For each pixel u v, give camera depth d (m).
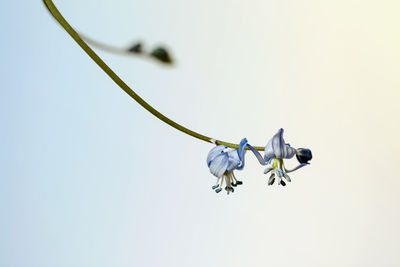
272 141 0.33
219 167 0.33
